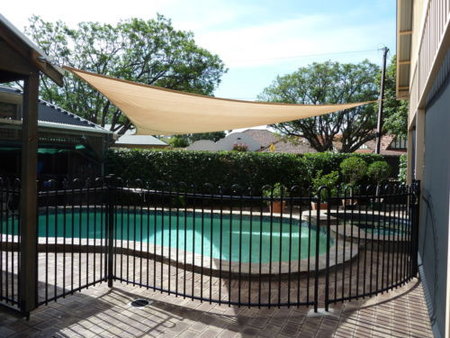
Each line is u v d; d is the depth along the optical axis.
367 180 16.25
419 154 8.48
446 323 3.20
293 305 4.89
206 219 13.68
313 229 11.32
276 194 14.06
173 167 16.25
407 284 5.93
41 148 14.75
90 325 4.28
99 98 25.06
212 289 5.61
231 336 4.07
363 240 8.65
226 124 8.98
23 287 4.34
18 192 4.52
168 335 4.07
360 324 4.41
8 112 12.56
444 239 4.09
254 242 10.70
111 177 5.77
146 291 5.43
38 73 4.34
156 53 25.44
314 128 36.97
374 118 34.94
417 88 8.79
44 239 8.05
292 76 36.00
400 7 10.62
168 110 7.58
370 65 34.72
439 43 4.13
